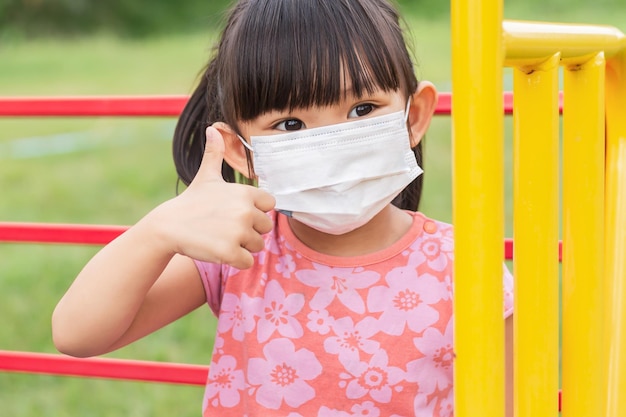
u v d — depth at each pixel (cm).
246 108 126
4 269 441
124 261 120
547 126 98
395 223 141
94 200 601
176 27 1834
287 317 135
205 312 379
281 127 126
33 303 393
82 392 319
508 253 177
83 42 1706
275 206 123
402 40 135
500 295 92
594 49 104
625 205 116
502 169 90
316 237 138
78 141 838
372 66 124
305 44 122
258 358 135
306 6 125
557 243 100
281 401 133
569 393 110
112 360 195
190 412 299
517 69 99
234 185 116
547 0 1426
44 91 1077
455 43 89
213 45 149
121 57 1457
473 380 93
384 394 132
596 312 108
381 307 134
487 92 88
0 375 336
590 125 106
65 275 430
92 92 1054
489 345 92
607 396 116
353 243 138
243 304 137
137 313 135
